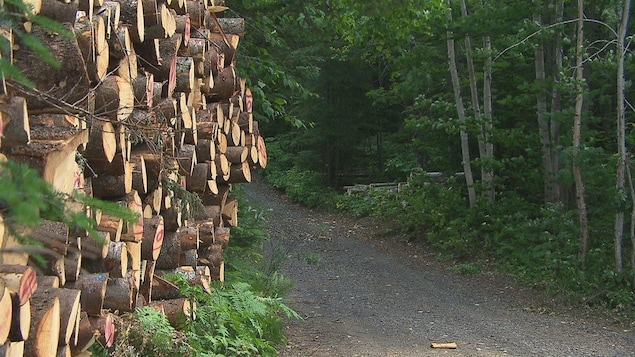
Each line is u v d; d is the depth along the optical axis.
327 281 23.06
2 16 3.38
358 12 23.12
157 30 8.53
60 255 5.16
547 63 28.16
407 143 47.38
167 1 9.53
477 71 32.47
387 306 19.12
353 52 39.75
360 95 47.72
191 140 10.72
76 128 5.69
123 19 7.77
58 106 5.48
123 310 7.39
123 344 7.60
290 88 22.72
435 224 30.55
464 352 13.93
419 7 23.03
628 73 25.58
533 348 14.66
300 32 23.08
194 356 9.05
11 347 4.40
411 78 34.84
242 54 20.45
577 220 25.05
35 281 4.58
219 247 12.44
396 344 14.40
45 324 4.80
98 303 6.49
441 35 27.80
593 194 24.44
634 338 16.34
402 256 29.52
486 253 27.19
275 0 21.50
